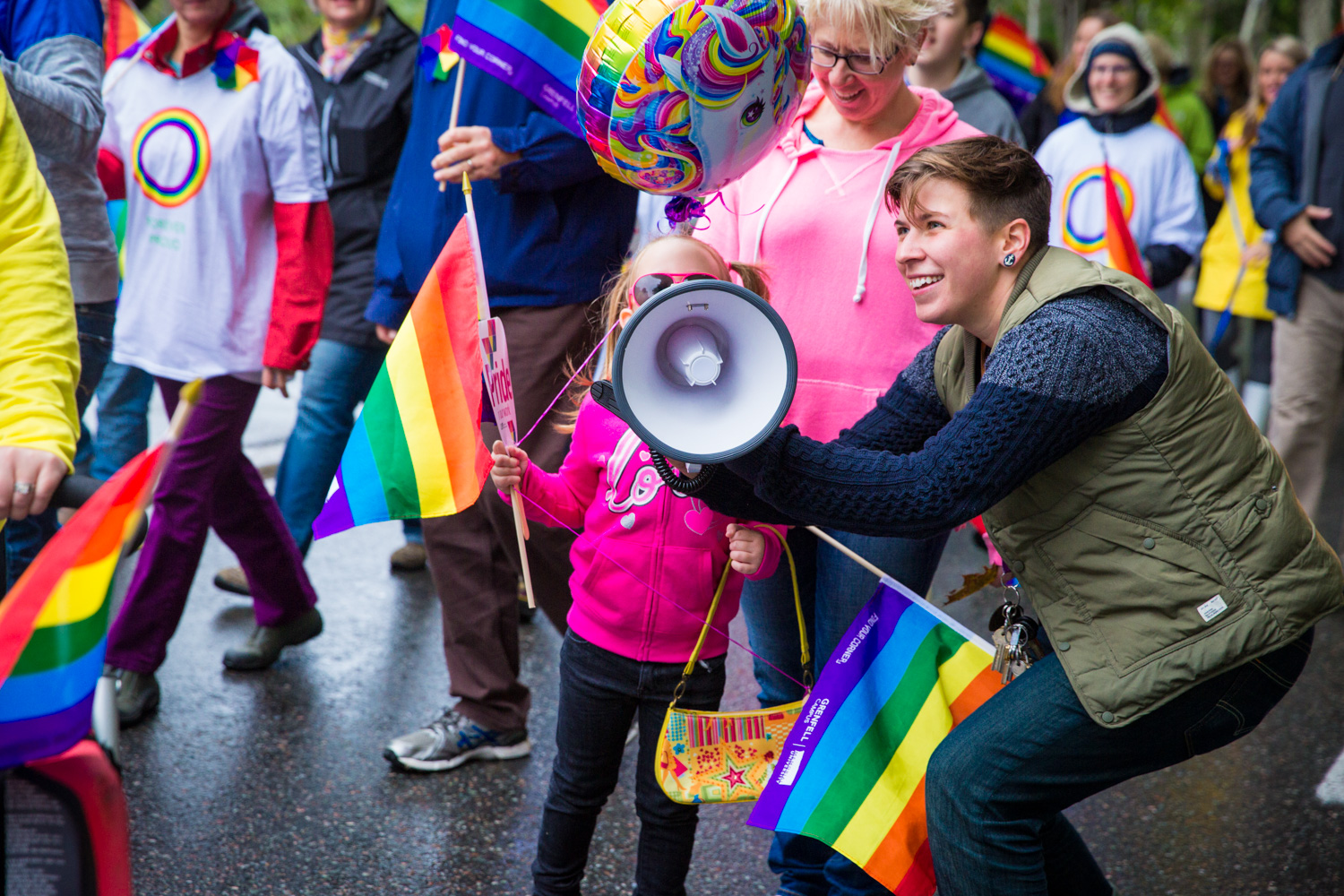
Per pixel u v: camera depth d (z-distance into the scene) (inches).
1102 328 73.0
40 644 55.6
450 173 121.6
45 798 57.3
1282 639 75.9
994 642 90.8
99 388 182.1
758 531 92.7
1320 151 191.8
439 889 113.4
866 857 88.3
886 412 90.3
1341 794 135.8
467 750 136.2
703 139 86.2
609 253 129.6
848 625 103.7
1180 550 75.2
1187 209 201.5
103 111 122.9
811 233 104.8
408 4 746.8
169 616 143.0
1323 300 193.2
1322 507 257.9
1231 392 77.0
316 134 152.7
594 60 85.7
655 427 72.0
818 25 98.0
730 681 165.6
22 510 70.1
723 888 115.7
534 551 130.6
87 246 131.3
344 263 177.0
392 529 223.9
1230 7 799.1
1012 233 77.3
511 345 128.8
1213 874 120.0
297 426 175.5
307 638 162.7
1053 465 76.5
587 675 97.8
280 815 124.7
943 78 176.9
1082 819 130.4
